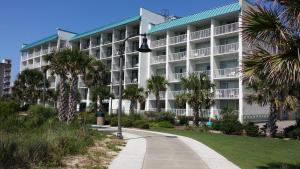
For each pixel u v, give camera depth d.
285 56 10.25
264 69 10.51
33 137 14.68
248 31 10.99
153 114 48.62
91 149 15.91
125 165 12.46
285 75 9.92
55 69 34.78
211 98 41.19
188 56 53.22
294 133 28.38
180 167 12.58
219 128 35.38
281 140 26.27
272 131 29.84
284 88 10.63
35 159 11.18
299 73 9.80
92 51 73.75
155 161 13.75
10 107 23.66
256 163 14.60
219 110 46.81
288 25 10.59
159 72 60.59
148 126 38.25
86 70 35.09
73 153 13.93
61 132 17.61
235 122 33.91
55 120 25.47
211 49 49.84
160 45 58.41
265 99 28.39
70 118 33.25
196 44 54.06
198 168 12.59
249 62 10.89
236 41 48.78
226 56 49.06
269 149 20.52
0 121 21.00
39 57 92.75
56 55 34.31
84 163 12.16
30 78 75.00
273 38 10.80
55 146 13.41
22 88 75.06
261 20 10.62
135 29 65.44
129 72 65.44
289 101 26.78
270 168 13.41
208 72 50.31
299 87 10.58
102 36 71.19
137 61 64.56
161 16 65.19
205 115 47.22
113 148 17.03
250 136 30.84
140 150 17.08
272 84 10.95
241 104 44.41
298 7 10.26
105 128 35.28
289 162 15.48
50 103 75.75
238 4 47.53
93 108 59.62
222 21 51.16
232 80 48.41
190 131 34.94
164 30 57.56
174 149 18.09
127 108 54.94
